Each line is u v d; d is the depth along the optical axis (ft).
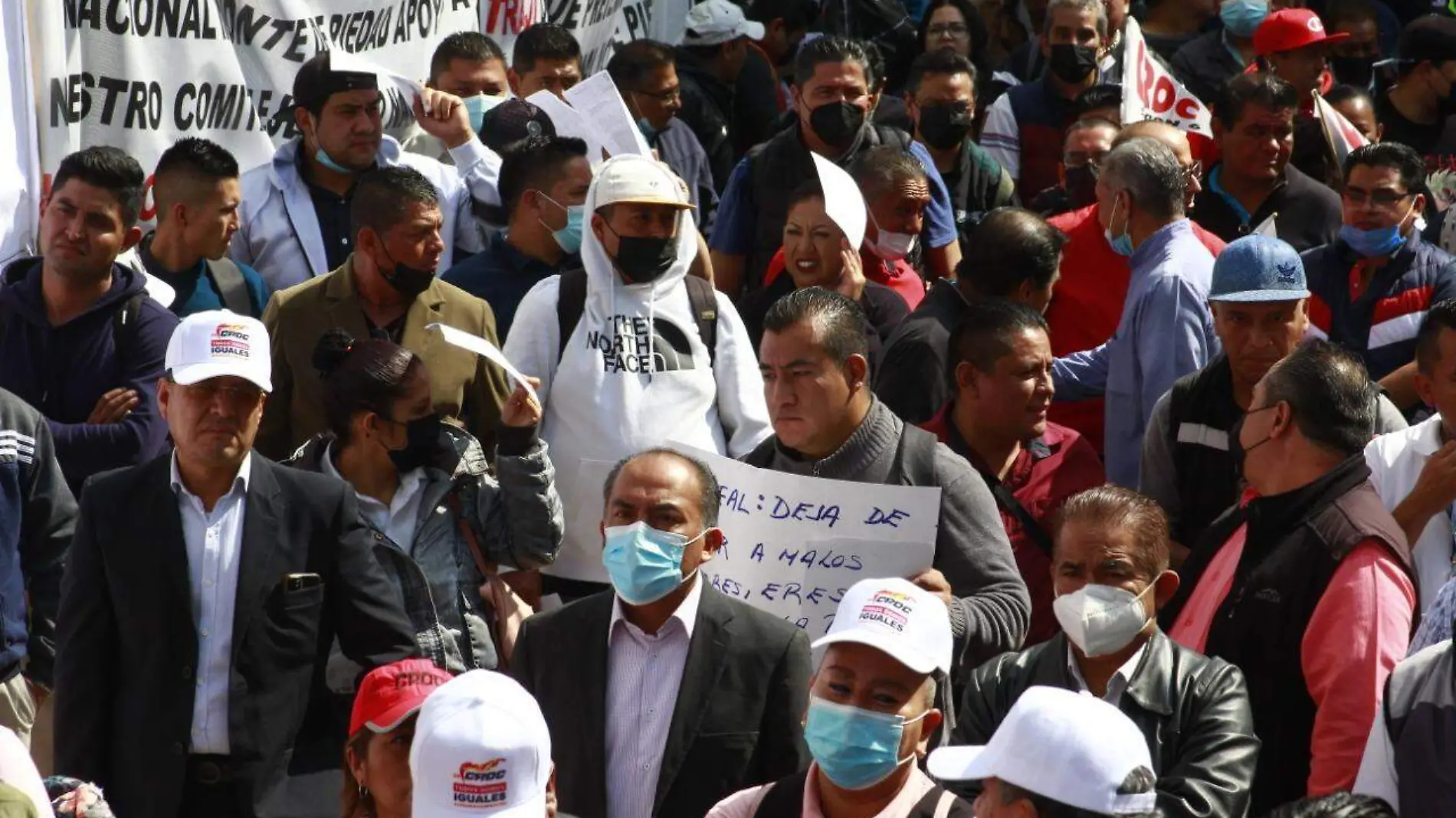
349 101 28.91
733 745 18.33
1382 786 17.08
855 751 16.22
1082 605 17.54
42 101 26.18
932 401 25.18
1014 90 41.14
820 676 16.56
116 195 24.07
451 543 21.84
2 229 24.88
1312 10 49.24
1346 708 17.66
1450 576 20.67
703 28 40.96
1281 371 19.40
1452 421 21.54
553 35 36.52
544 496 21.58
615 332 23.24
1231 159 33.04
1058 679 17.93
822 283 27.22
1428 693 16.96
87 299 24.30
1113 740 13.94
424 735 15.01
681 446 20.33
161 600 19.40
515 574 22.67
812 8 45.60
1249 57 44.19
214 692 19.43
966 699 18.20
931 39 45.11
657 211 23.08
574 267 28.27
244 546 19.65
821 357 19.92
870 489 19.66
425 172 30.94
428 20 34.04
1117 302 29.63
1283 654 18.48
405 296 25.00
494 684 15.33
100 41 27.76
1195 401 23.88
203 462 19.47
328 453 21.97
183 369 19.43
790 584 19.88
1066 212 34.55
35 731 24.22
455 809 14.82
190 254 26.63
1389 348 29.55
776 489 19.92
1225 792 16.52
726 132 40.70
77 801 17.35
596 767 18.45
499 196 30.96
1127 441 27.09
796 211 27.25
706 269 28.45
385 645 20.16
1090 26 40.22
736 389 23.65
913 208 29.76
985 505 20.20
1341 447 19.04
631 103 37.22
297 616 19.75
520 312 23.72
